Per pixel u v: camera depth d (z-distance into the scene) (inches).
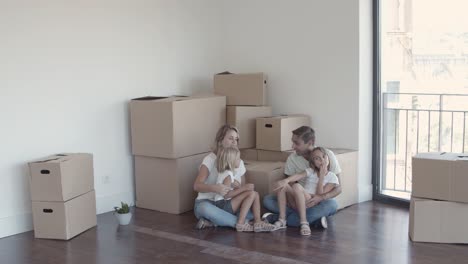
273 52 192.9
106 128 167.5
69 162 139.1
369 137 177.0
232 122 180.2
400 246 129.3
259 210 146.5
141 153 168.6
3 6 139.4
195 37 196.5
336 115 177.5
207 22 201.3
